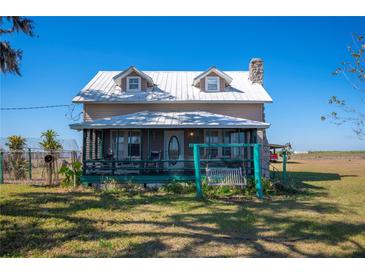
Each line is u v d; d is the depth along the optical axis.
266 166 18.27
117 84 20.67
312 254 5.52
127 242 6.16
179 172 16.92
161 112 18.62
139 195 12.45
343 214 8.86
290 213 9.00
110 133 17.92
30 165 17.94
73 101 18.20
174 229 7.17
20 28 14.98
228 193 12.45
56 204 10.36
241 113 19.02
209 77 20.23
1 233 6.79
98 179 14.52
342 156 56.12
